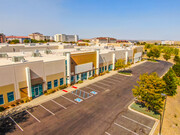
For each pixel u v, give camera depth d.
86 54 38.16
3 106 22.53
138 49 74.81
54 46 64.50
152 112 22.42
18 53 40.88
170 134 17.67
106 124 19.16
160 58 93.06
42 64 27.30
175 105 26.23
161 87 21.27
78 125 18.81
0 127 18.16
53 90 29.72
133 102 25.88
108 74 46.09
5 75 22.08
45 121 19.56
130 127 18.67
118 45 105.62
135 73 48.78
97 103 25.27
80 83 36.16
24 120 19.72
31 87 26.06
